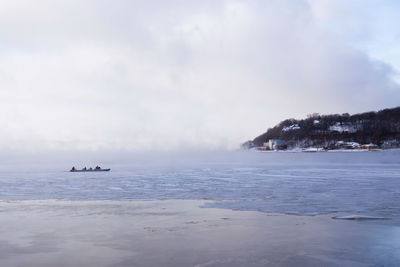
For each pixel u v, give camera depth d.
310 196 28.48
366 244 14.79
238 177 49.34
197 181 42.91
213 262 12.83
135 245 14.80
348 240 15.36
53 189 34.44
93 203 25.38
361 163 96.12
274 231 16.92
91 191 32.53
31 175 53.91
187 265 12.58
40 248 14.45
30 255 13.63
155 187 36.06
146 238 15.81
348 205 23.94
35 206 24.03
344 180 43.31
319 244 14.83
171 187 35.94
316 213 21.25
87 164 100.44
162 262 12.88
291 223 18.58
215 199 27.20
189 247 14.53
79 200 26.91
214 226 17.98
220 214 21.08
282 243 14.99
